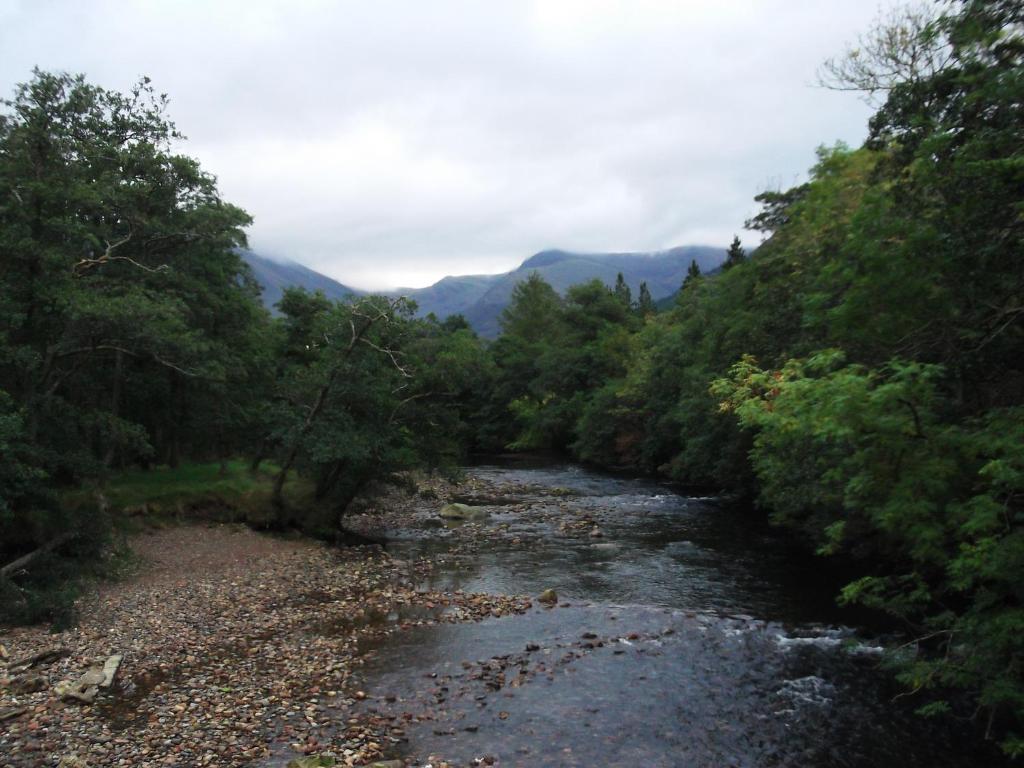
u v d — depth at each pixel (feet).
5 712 41.06
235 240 102.99
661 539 97.14
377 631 58.90
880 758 37.55
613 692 45.98
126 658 51.21
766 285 83.05
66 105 72.23
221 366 87.04
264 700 44.29
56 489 72.43
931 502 34.81
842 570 77.87
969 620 37.11
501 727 40.86
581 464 216.33
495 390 287.69
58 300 65.87
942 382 40.01
